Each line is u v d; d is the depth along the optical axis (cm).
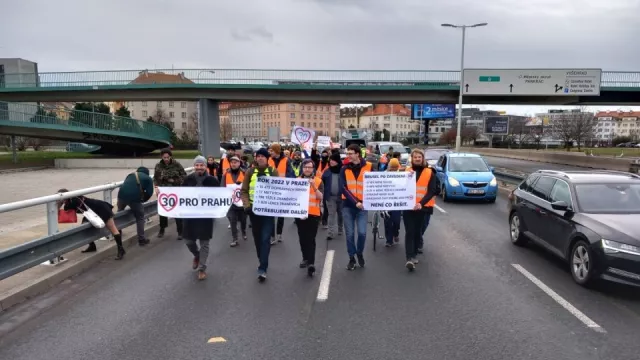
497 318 476
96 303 530
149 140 4284
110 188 820
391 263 702
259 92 3659
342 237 906
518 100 3694
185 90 3675
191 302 531
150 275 645
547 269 662
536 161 3853
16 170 3234
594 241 552
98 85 3691
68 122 3628
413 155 667
